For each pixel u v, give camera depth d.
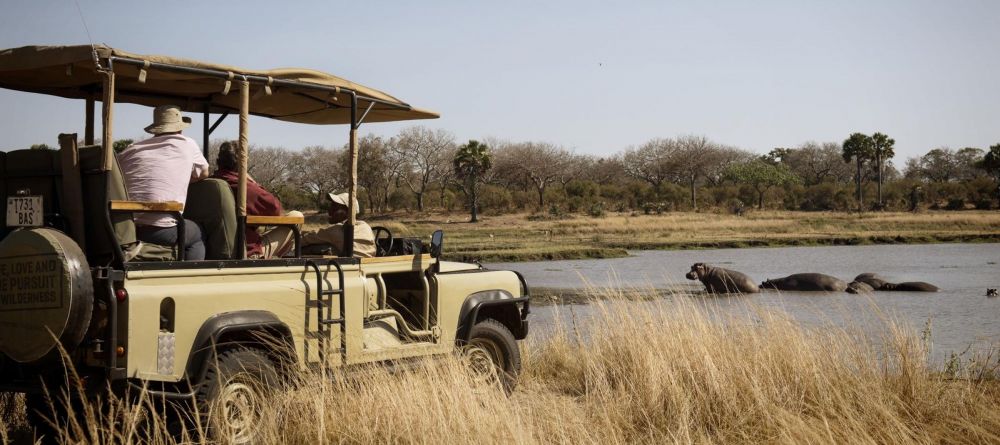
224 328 6.08
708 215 84.62
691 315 9.23
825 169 131.38
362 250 8.04
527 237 57.59
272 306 6.46
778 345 8.36
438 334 7.93
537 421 7.06
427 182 99.94
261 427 6.03
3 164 6.29
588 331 10.58
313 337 6.71
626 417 7.39
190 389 5.88
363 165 89.88
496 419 6.31
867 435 6.78
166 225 6.21
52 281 5.45
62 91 7.23
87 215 5.96
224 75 6.51
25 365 5.88
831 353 8.36
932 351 13.20
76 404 5.82
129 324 5.63
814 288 24.38
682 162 111.88
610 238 55.28
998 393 8.33
